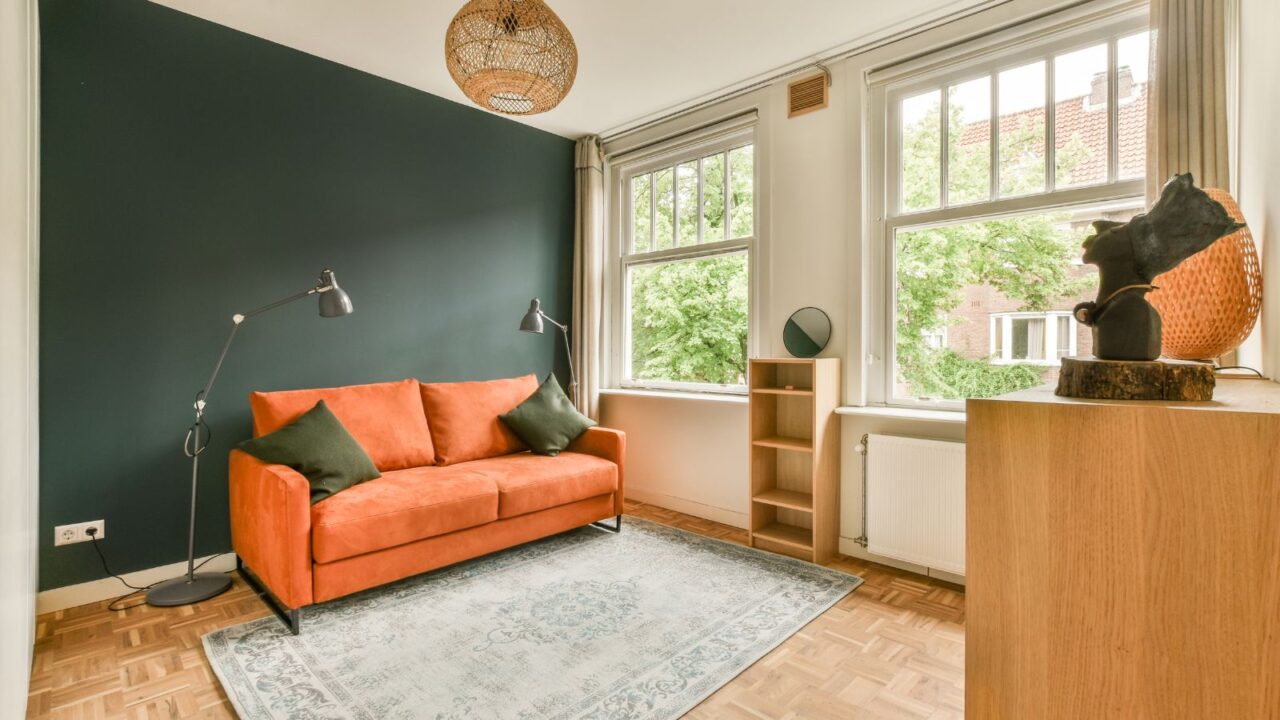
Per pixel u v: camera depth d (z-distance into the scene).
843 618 2.48
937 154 3.10
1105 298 1.02
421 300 3.79
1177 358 1.55
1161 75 2.27
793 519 3.53
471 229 4.04
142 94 2.81
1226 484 0.76
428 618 2.46
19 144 1.67
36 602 2.51
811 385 3.39
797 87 3.51
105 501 2.73
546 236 4.50
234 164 3.08
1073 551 0.87
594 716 1.82
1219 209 0.90
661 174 4.40
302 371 3.31
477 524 2.83
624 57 3.36
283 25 3.04
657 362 4.42
